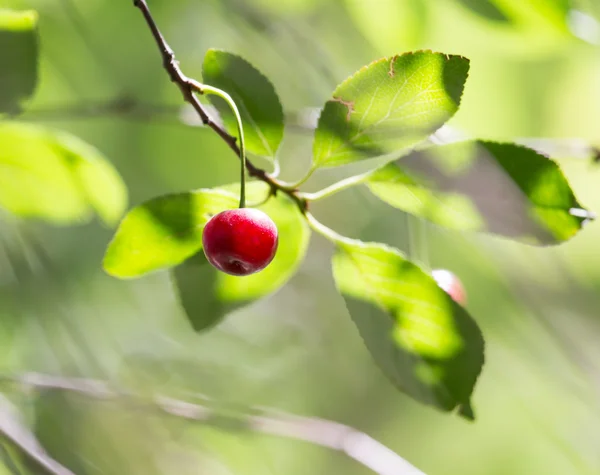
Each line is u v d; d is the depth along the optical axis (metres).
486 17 0.60
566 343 0.72
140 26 0.71
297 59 0.72
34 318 0.69
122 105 0.62
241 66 0.49
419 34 0.71
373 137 0.48
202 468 0.70
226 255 0.47
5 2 0.63
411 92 0.47
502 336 0.81
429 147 0.48
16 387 0.59
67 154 0.55
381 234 0.80
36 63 0.51
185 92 0.48
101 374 0.65
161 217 0.49
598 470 0.76
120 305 0.80
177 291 0.50
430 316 0.49
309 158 0.79
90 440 0.64
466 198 0.48
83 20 0.68
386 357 0.49
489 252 0.74
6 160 0.55
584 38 0.60
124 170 0.78
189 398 0.67
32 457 0.54
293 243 0.50
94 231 0.77
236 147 0.48
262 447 0.77
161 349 0.80
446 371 0.49
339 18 0.75
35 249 0.67
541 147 0.60
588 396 0.72
